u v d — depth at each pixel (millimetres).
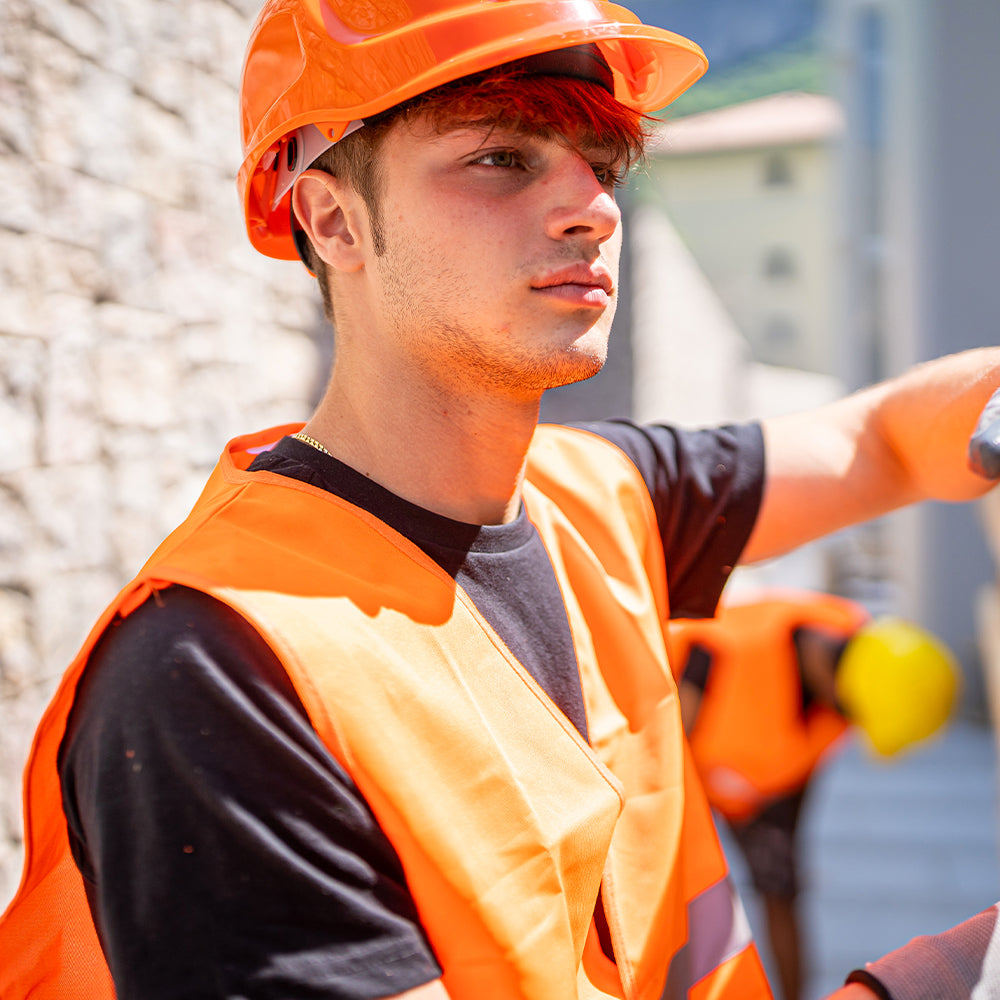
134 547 2574
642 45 907
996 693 3809
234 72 3150
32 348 2188
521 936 664
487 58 710
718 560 1074
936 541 5605
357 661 671
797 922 2576
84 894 729
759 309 14461
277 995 592
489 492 832
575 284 738
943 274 5574
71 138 2330
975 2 5426
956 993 689
